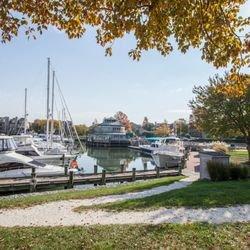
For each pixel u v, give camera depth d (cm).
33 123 13138
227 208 1376
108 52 969
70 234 988
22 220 1370
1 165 2645
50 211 1525
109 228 1063
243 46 930
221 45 925
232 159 4178
